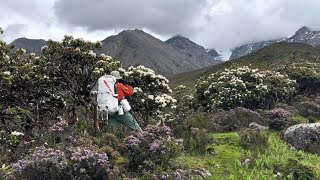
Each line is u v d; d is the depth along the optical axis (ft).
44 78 51.21
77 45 50.62
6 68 50.96
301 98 88.74
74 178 26.40
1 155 36.32
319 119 68.39
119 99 40.14
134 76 59.77
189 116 59.26
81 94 51.70
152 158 32.40
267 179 33.53
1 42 49.80
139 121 57.16
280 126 57.06
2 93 51.39
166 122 63.26
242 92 80.07
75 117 49.57
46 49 50.60
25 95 52.60
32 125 51.31
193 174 32.63
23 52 53.78
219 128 54.80
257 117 59.16
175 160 35.35
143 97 58.44
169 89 61.72
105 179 27.71
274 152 41.88
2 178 27.12
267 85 86.17
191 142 40.32
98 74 48.29
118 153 31.89
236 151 41.14
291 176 34.06
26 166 25.94
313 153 44.57
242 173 34.68
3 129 52.80
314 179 34.24
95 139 35.04
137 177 30.58
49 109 54.85
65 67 50.85
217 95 83.10
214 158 38.37
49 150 27.66
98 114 43.52
